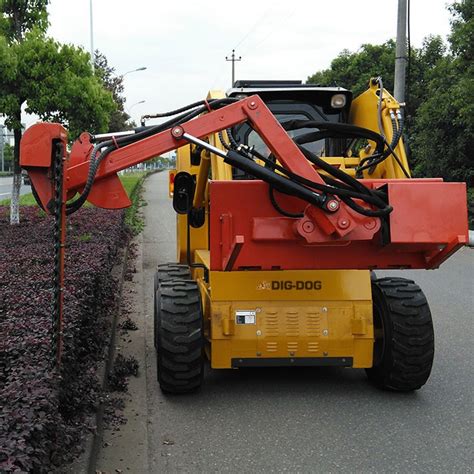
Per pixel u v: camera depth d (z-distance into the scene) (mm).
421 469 4129
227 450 4410
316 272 5273
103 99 11898
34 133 3963
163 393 5461
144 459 4270
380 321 5551
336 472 4082
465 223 4238
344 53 27172
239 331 5137
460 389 5664
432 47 24297
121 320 7984
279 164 4797
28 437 3006
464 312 8828
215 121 4320
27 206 17141
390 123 5512
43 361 3980
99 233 11086
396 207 4219
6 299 5465
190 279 5957
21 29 12359
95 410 4586
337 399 5379
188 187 5609
